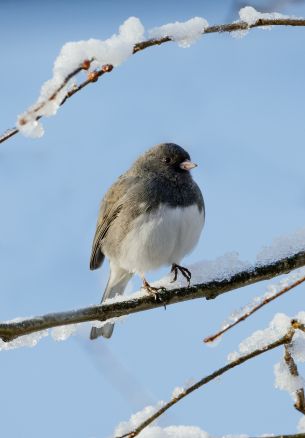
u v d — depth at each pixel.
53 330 5.79
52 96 4.20
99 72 4.36
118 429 5.18
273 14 5.10
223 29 4.94
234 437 5.10
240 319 5.00
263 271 6.75
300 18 5.06
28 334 5.32
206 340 5.03
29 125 4.19
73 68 4.24
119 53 4.38
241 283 6.74
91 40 4.34
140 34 4.61
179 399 5.00
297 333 5.01
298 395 5.00
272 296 5.00
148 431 5.25
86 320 5.88
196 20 4.83
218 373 4.96
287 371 5.02
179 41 4.76
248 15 5.00
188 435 5.22
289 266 6.72
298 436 4.94
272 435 5.02
